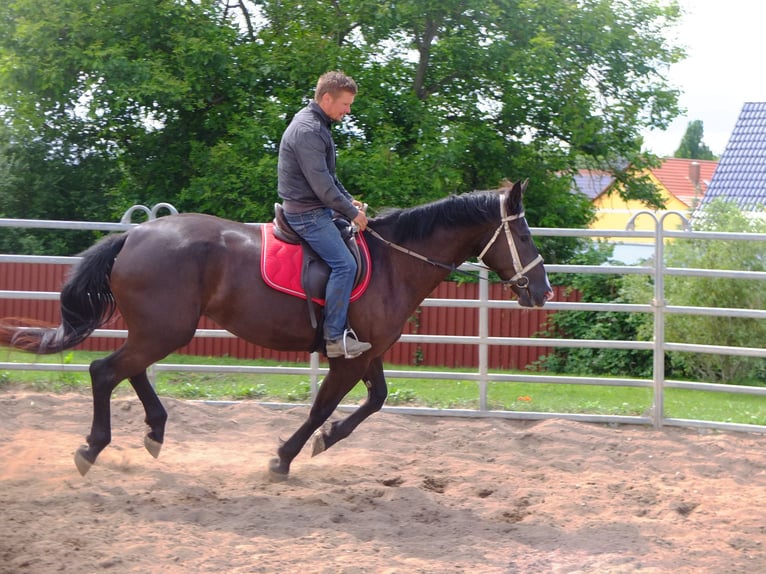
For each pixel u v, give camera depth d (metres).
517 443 7.52
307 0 16.59
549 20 16.30
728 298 12.38
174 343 5.72
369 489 6.00
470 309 14.09
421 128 15.40
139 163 17.66
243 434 7.65
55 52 15.95
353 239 5.84
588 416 8.41
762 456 7.28
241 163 14.79
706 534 5.32
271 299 5.76
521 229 6.05
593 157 18.14
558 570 4.63
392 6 15.65
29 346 5.73
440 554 4.84
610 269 8.30
